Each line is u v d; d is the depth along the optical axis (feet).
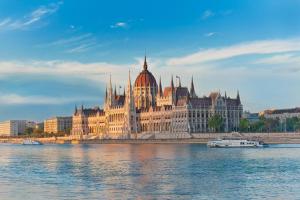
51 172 461.78
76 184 371.97
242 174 425.69
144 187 352.49
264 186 354.74
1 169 499.51
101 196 317.01
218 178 399.03
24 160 638.53
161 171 454.40
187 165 512.22
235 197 310.86
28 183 381.81
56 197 315.58
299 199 303.07
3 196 321.32
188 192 329.72
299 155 650.02
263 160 568.82
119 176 418.31
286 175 417.28
